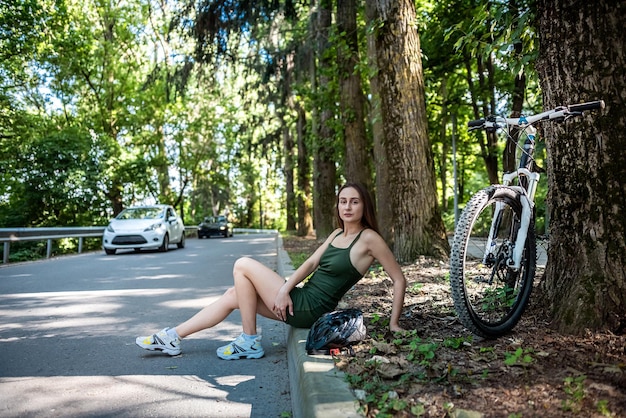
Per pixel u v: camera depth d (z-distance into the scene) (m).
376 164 14.09
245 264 4.43
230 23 14.48
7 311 6.61
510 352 3.36
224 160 41.88
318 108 17.56
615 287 3.57
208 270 11.38
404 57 9.15
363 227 4.23
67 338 5.20
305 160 27.78
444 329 4.19
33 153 23.97
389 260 4.10
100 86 31.94
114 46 31.64
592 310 3.58
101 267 12.07
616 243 3.62
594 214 3.70
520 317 3.93
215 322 4.56
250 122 27.86
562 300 3.82
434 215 9.12
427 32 14.80
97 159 25.59
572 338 3.51
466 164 32.03
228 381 3.92
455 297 3.56
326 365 3.25
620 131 3.65
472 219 3.67
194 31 14.62
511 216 3.98
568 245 3.88
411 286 6.51
